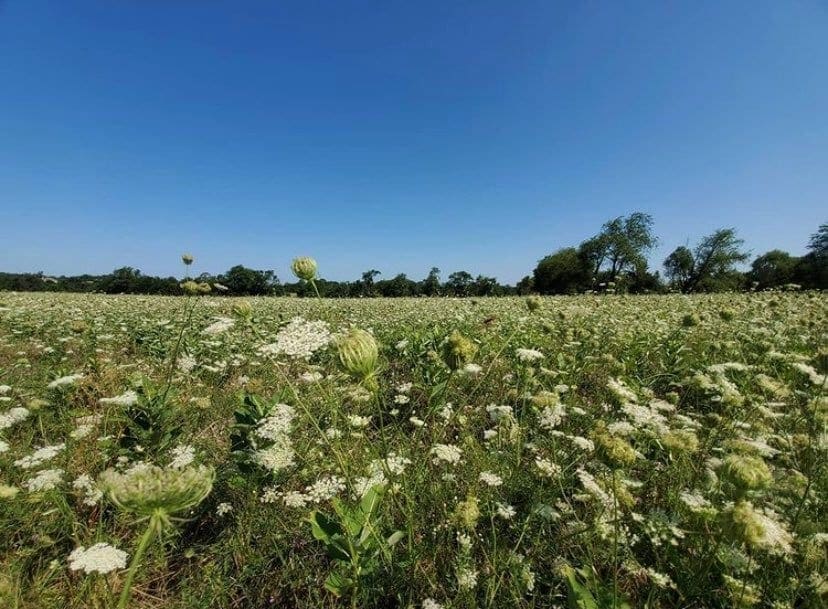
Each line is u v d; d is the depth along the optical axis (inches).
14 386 220.1
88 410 182.2
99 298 973.8
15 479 132.2
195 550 112.2
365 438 127.9
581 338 282.5
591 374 237.5
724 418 151.7
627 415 155.6
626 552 94.3
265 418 130.9
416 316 513.3
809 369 150.2
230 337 339.0
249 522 113.4
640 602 91.9
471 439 146.2
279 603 98.3
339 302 903.1
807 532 99.0
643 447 141.0
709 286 2047.2
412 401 183.0
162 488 52.9
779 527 85.4
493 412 140.9
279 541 110.9
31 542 109.3
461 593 85.2
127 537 112.8
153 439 144.4
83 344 326.6
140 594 98.8
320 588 97.7
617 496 93.6
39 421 157.4
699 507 97.7
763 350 218.8
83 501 117.8
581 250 2770.7
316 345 100.1
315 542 111.7
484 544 105.7
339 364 85.7
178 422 173.9
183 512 121.9
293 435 153.3
